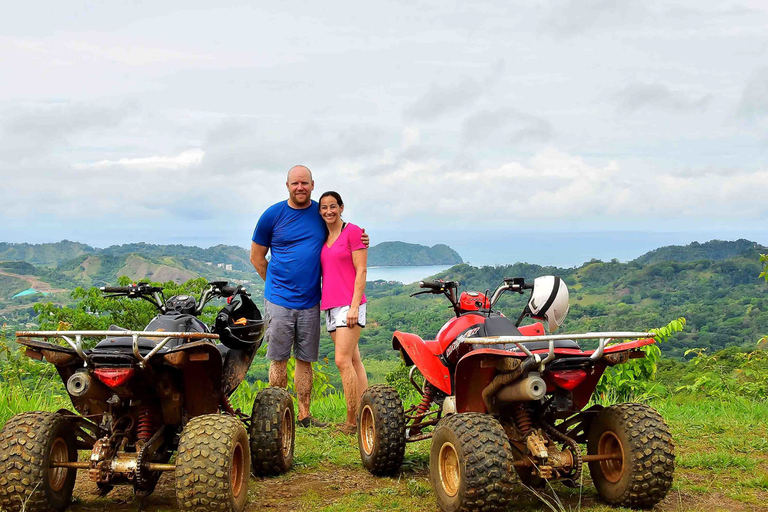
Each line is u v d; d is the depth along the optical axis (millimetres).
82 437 4762
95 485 5242
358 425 6047
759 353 10406
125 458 4332
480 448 4176
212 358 4609
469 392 4719
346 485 5441
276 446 5543
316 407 8852
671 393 9922
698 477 5492
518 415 4707
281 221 6918
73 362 4473
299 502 4938
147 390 4656
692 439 6785
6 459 4199
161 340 4473
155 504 4797
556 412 4648
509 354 4332
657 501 4531
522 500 4918
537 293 5035
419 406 6094
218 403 4918
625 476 4508
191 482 4102
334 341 7082
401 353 6051
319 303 7090
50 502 4312
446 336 5418
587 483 5215
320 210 6852
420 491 5156
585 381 4766
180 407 4785
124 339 4496
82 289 32156
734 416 7984
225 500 4129
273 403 5625
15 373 8516
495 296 5668
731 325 94375
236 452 4465
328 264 6941
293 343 7168
